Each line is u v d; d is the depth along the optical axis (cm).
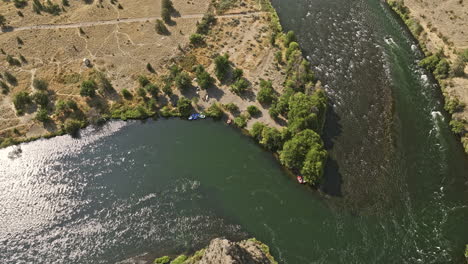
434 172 9594
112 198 9338
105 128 11194
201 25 14362
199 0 16025
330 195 9138
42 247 8500
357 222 8588
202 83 11806
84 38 14400
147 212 8981
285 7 15575
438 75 11962
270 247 8169
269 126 10738
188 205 9081
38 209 9231
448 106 10981
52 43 14238
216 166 9950
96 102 11825
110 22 15138
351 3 15612
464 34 13088
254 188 9388
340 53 13175
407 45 13438
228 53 13338
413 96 11588
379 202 8975
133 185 9600
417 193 9150
